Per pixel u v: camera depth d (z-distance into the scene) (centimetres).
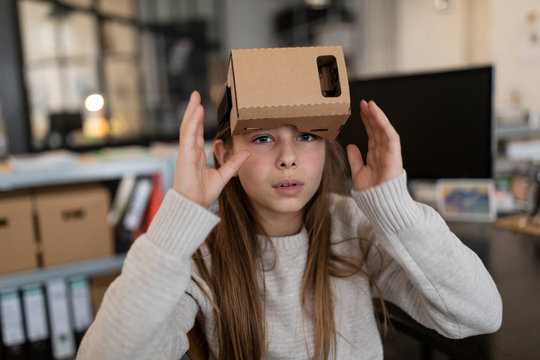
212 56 373
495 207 168
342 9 374
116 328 58
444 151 147
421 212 69
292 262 79
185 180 61
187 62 366
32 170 176
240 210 80
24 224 180
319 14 377
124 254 205
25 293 180
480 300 68
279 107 56
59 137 268
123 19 339
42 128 275
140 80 351
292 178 67
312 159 69
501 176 191
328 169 87
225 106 66
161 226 61
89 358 59
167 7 357
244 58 57
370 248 85
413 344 185
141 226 213
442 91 144
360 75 375
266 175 68
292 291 79
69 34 312
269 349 77
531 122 212
